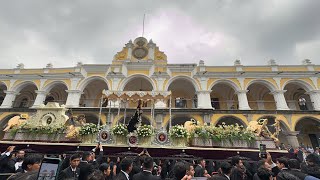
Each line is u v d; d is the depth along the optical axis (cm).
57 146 1136
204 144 1169
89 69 2770
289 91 2897
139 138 1164
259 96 2962
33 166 407
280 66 2670
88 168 550
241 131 1211
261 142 1177
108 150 1111
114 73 2642
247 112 2398
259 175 439
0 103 3150
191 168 463
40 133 1234
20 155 761
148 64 2705
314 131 2708
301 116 2348
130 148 1112
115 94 1612
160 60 2822
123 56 2891
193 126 1248
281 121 2328
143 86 3005
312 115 2339
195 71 2689
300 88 2831
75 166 512
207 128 1230
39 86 2762
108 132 1191
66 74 2758
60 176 462
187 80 2719
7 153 656
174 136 1152
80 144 1132
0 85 2984
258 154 1069
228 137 1173
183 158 1024
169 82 2616
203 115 2370
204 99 2511
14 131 1249
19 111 2583
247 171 679
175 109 2384
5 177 471
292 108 2806
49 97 3144
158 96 1599
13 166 601
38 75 2780
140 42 2967
